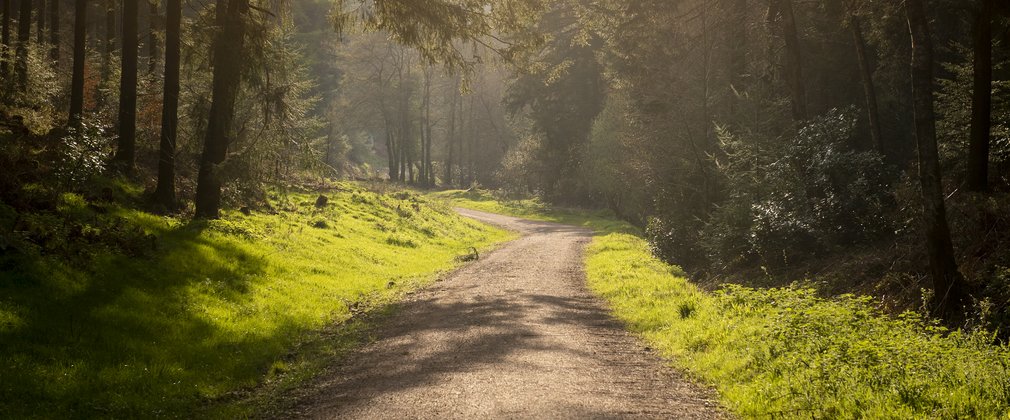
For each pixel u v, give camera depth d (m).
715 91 26.44
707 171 25.67
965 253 12.90
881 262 15.08
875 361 8.41
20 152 16.22
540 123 62.12
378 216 34.28
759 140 20.81
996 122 15.58
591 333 12.95
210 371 10.01
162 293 13.06
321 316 14.85
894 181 17.55
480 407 7.70
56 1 29.59
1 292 10.47
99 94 26.28
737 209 20.30
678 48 27.89
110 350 9.89
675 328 12.73
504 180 76.25
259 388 9.70
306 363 10.80
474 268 24.56
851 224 17.80
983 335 9.77
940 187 11.91
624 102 39.34
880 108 24.19
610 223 51.25
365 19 20.16
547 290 18.98
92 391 8.49
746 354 9.95
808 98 26.83
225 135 20.61
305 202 31.50
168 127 20.53
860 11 20.38
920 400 7.12
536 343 11.66
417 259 26.48
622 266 23.59
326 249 22.55
